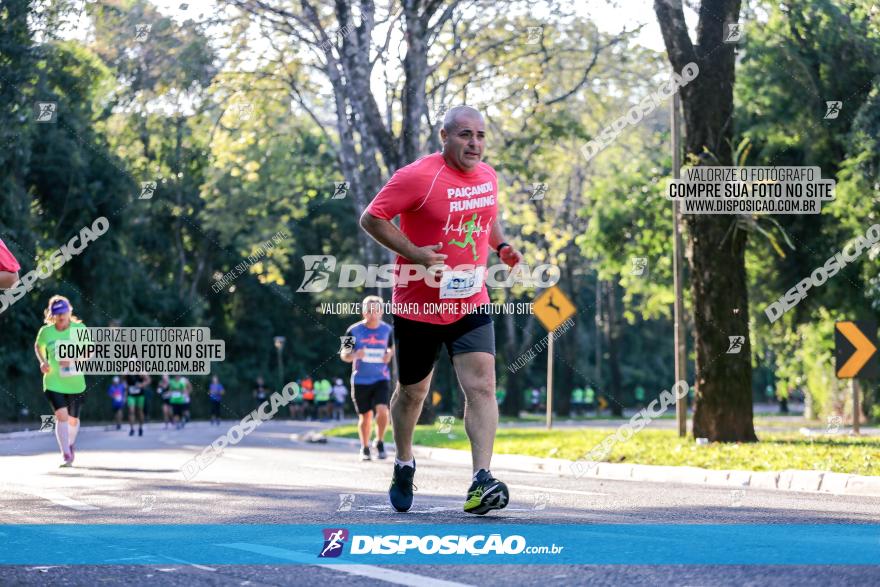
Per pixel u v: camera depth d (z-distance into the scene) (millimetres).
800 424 32094
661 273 34812
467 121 6453
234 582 4332
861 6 24688
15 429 28500
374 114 24547
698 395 16703
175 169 27344
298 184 32312
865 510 7383
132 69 24578
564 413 57312
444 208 6461
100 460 14633
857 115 24453
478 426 6465
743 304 16688
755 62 25969
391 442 20312
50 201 32906
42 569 4797
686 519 6488
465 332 6586
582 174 37812
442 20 24781
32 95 24516
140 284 43750
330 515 6797
